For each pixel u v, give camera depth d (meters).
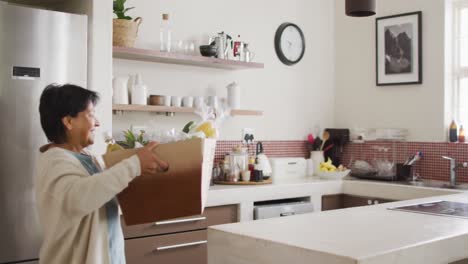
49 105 1.87
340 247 1.68
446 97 4.64
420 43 4.75
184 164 1.72
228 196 3.75
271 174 4.59
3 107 2.64
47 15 2.79
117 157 1.79
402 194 4.16
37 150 2.74
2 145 2.63
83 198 1.66
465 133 4.66
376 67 5.05
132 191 1.76
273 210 4.00
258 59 4.79
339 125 5.38
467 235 1.95
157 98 3.85
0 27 2.63
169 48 3.95
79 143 1.92
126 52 3.58
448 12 4.67
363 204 4.45
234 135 4.61
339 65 5.38
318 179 4.67
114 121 3.83
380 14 5.06
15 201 2.67
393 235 1.89
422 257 1.76
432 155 4.68
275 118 4.93
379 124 5.07
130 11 3.95
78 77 2.91
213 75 4.47
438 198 3.06
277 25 4.95
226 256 1.97
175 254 3.42
